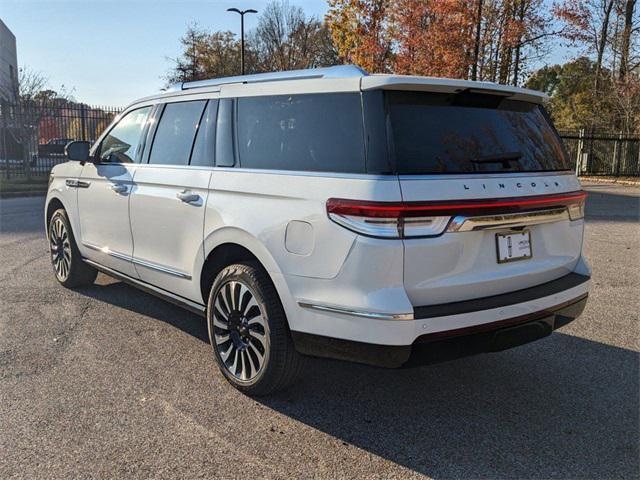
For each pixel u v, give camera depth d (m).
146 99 4.70
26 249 7.91
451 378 3.90
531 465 2.84
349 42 23.95
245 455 2.88
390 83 2.88
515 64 20.94
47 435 3.02
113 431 3.08
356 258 2.78
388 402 3.52
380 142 2.83
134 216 4.46
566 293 3.35
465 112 3.15
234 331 3.59
